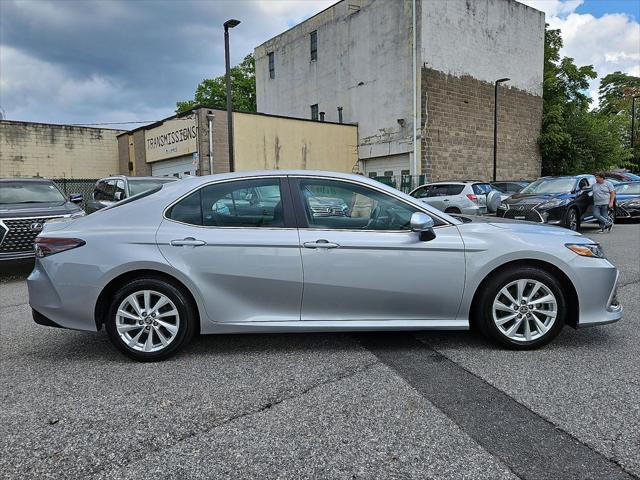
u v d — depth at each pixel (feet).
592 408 10.03
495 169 79.36
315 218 13.26
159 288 12.92
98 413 10.28
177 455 8.64
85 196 79.66
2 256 25.22
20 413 10.36
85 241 12.99
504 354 13.17
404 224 13.33
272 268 12.88
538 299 13.26
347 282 12.95
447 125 76.43
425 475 7.91
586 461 8.20
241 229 13.10
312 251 12.89
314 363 12.82
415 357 13.08
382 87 79.10
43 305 13.08
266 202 13.33
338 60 88.28
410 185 73.00
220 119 70.85
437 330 14.02
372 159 83.20
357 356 13.26
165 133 80.43
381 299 13.10
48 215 26.91
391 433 9.21
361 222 13.29
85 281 12.82
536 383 11.28
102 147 96.68
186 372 12.40
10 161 87.04
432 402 10.44
